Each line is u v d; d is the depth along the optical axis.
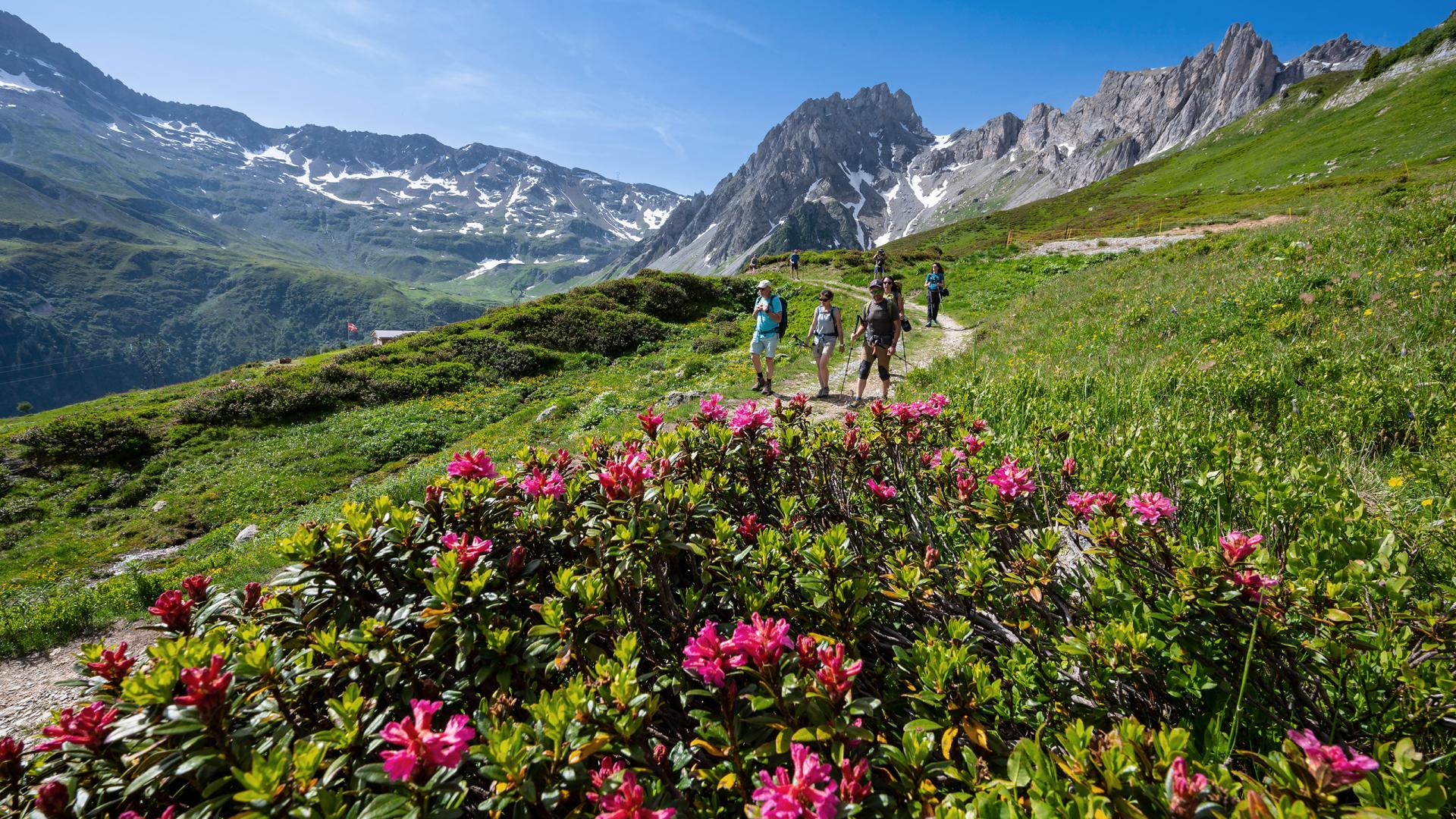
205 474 16.84
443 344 26.53
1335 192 41.00
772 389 12.87
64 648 7.50
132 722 1.71
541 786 1.58
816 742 1.76
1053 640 2.16
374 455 17.48
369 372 23.67
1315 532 2.55
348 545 2.50
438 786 1.50
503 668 2.07
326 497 15.10
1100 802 1.37
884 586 2.60
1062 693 1.99
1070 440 4.24
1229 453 3.45
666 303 32.31
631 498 2.53
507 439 15.84
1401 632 1.85
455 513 2.79
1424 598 2.20
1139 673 1.90
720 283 36.88
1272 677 1.91
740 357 19.38
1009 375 8.02
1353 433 4.38
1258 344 7.49
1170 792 1.28
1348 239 12.21
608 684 1.78
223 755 1.66
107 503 15.88
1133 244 37.34
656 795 1.61
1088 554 2.26
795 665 1.74
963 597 2.48
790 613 2.31
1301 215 25.70
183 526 14.09
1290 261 12.07
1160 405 5.79
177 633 2.32
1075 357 10.05
